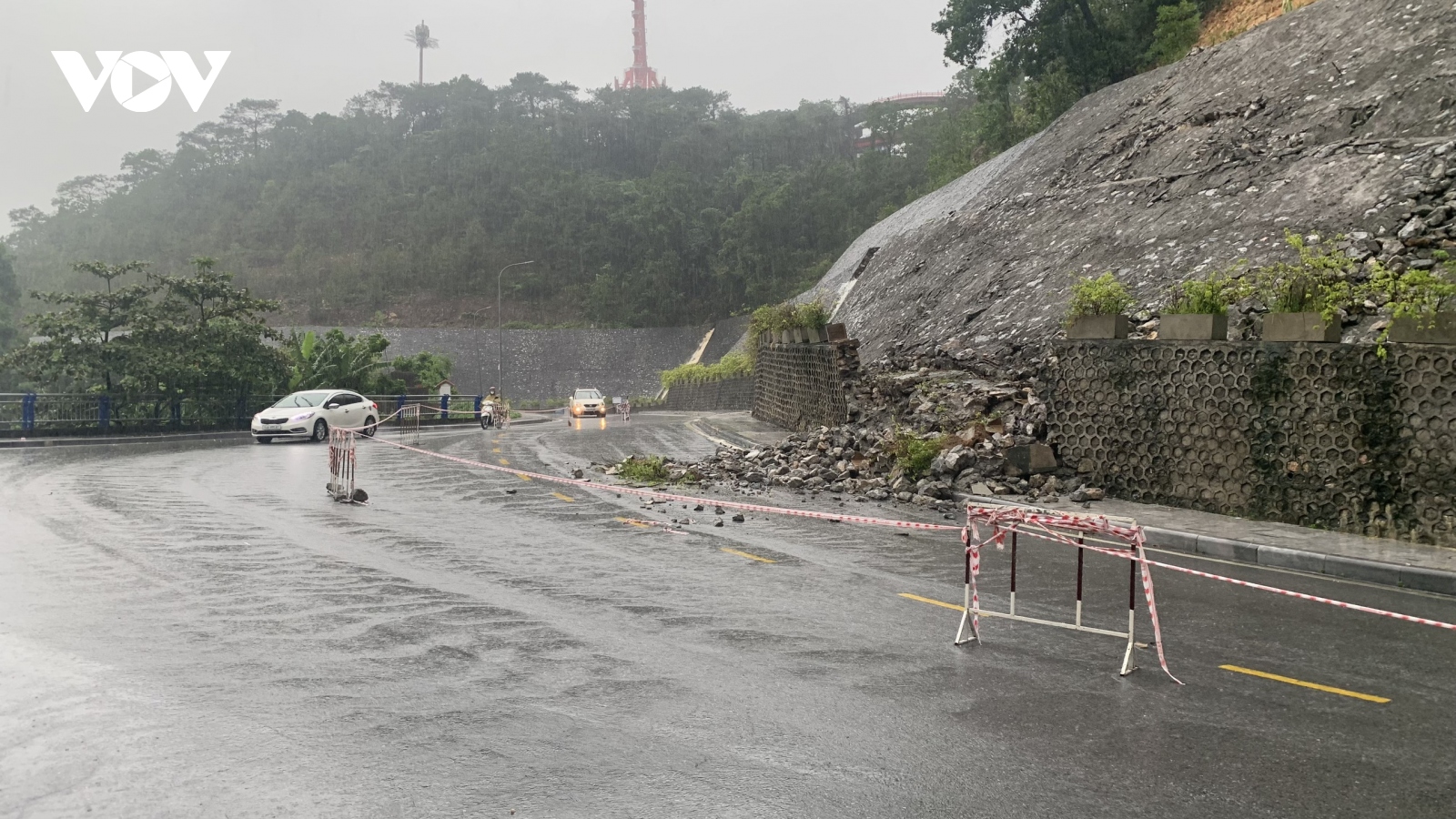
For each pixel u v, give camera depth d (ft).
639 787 12.76
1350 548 32.37
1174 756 14.26
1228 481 40.45
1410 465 34.60
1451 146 59.98
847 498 47.52
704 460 64.23
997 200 127.24
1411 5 79.92
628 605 23.84
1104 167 103.96
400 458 69.21
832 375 78.43
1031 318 77.46
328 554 30.12
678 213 485.15
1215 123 90.89
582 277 499.51
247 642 19.56
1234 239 66.80
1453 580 27.84
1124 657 19.83
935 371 67.72
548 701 16.33
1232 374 40.40
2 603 22.49
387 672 17.74
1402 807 12.51
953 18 164.86
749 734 14.89
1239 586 27.84
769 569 29.12
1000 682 17.95
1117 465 45.39
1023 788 12.98
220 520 37.01
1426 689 17.87
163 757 13.47
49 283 469.57
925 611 23.84
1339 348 36.81
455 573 27.53
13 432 84.43
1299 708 16.66
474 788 12.63
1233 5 144.25
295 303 478.18
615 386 345.51
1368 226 57.88
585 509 42.63
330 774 13.02
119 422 92.99
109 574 26.14
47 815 11.56
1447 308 36.01
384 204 556.10
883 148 563.48
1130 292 68.44
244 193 596.29
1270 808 12.44
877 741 14.73
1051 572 29.32
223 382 107.34
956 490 46.19
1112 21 156.76
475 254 509.35
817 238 457.27
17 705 15.52
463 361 347.77
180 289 107.96
